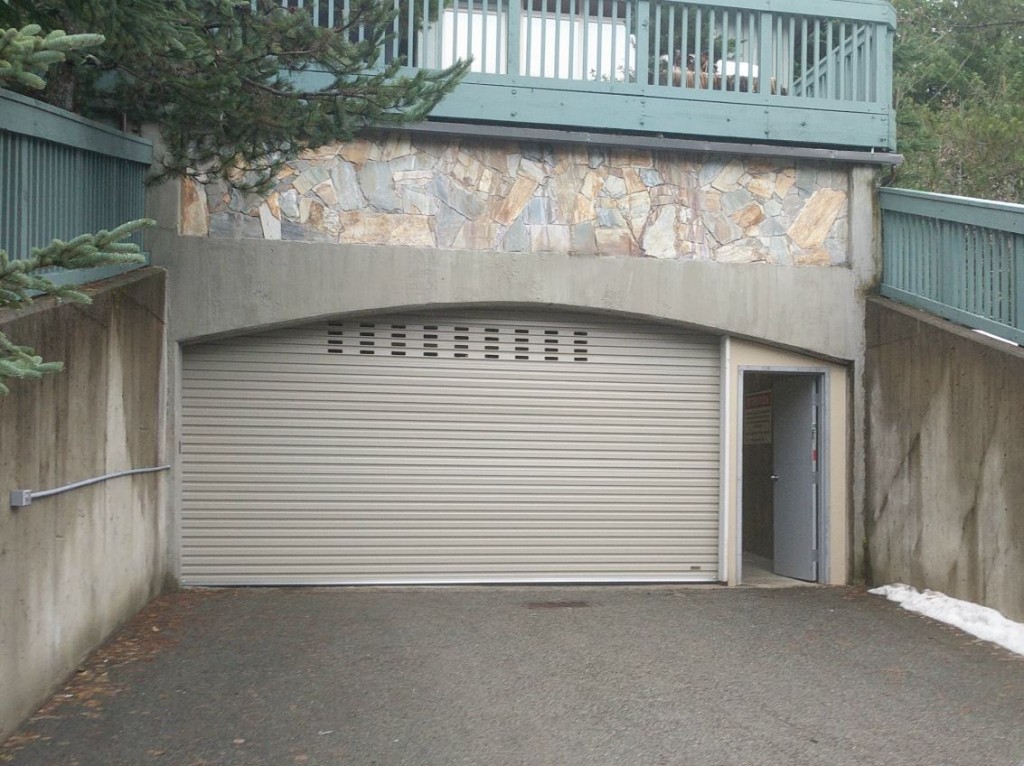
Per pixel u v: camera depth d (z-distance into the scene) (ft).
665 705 20.90
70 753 17.67
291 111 25.50
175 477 31.76
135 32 21.42
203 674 22.45
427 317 33.88
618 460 34.81
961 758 18.10
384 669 23.17
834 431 35.47
